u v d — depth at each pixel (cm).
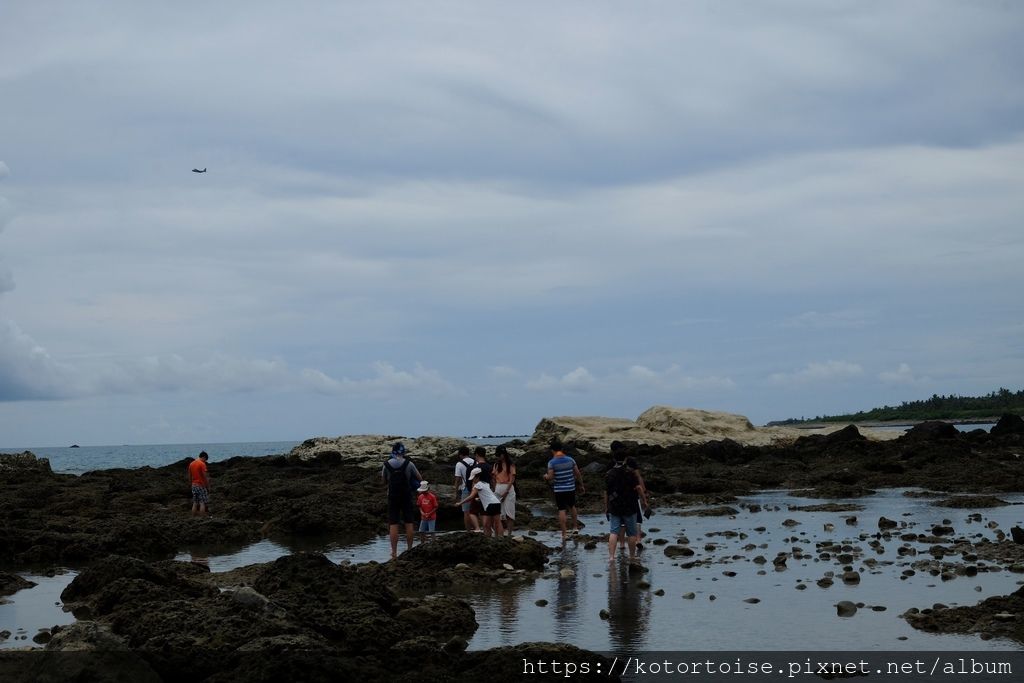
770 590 1443
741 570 1644
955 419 16525
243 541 2348
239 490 3453
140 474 4572
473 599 1433
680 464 4606
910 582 1476
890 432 5916
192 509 2791
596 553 1919
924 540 1938
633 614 1287
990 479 3453
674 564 1739
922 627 1159
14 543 2119
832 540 2016
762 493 3447
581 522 2578
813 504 2925
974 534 2030
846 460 4534
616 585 1523
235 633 1003
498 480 2078
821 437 5656
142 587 1348
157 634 1012
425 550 1736
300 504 2583
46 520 2736
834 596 1379
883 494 3222
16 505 3212
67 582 1756
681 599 1390
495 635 1177
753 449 5047
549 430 5750
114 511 2984
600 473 3884
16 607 1456
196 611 1077
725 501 3112
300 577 1219
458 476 2148
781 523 2402
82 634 940
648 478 3525
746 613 1275
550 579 1599
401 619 1190
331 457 5084
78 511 3016
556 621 1255
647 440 5516
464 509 2094
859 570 1603
